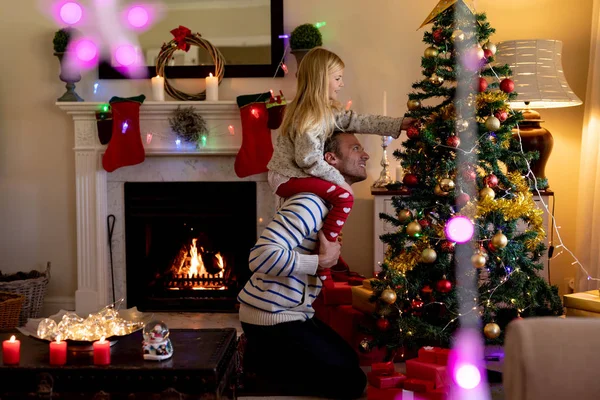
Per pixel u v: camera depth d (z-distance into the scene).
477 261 2.55
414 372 2.56
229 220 4.32
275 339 2.59
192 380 1.93
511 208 2.62
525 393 1.41
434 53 2.68
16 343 2.00
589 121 3.81
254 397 2.70
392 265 2.70
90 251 4.33
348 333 3.18
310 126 2.58
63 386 1.95
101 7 4.34
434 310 2.80
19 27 4.38
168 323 4.08
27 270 4.47
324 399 2.67
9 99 4.41
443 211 2.65
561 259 4.23
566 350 1.42
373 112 4.27
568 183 4.22
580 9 4.14
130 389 1.94
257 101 4.05
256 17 4.29
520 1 4.18
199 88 4.34
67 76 4.18
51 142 4.42
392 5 4.24
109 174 4.33
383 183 4.00
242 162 4.08
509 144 2.88
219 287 4.41
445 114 2.68
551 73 3.64
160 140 4.21
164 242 4.48
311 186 2.56
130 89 4.37
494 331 2.55
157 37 4.35
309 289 2.66
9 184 4.46
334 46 4.28
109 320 2.30
